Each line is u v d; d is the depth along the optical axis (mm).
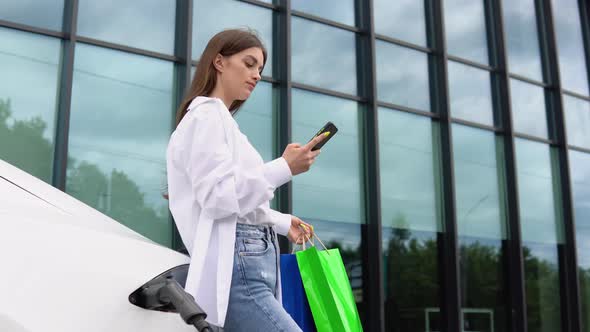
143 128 5902
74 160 5461
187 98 1553
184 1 6238
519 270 7898
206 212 1327
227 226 1343
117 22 5922
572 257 8555
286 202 6402
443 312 7391
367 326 6832
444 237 7570
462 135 8062
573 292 8477
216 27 6496
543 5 9297
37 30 5445
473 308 7609
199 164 1341
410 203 7426
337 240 6812
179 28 6258
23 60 5383
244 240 1362
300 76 6926
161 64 6125
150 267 1177
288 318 1336
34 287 1020
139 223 5711
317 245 6645
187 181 1413
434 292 7375
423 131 7719
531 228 8453
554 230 8672
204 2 6457
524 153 8633
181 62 6172
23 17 5426
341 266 1753
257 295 1339
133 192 5727
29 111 5344
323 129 1433
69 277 1056
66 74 5477
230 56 1549
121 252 1154
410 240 7324
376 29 7645
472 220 7871
